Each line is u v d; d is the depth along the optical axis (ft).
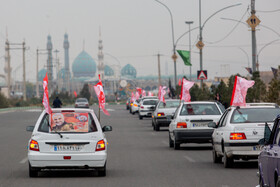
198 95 277.03
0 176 65.51
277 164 40.55
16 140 131.95
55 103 249.55
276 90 167.22
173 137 101.09
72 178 63.31
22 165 78.54
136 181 60.49
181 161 81.56
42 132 61.93
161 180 61.11
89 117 63.72
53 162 61.21
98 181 60.64
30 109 458.09
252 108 72.08
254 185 55.98
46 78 64.23
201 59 251.19
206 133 96.43
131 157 88.63
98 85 120.78
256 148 68.18
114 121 231.50
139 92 410.72
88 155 61.52
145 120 240.53
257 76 189.16
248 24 167.53
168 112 160.86
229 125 70.28
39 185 57.72
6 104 458.91
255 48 171.01
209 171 68.69
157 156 89.86
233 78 231.50
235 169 70.28
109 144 116.78
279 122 43.78
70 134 61.77
